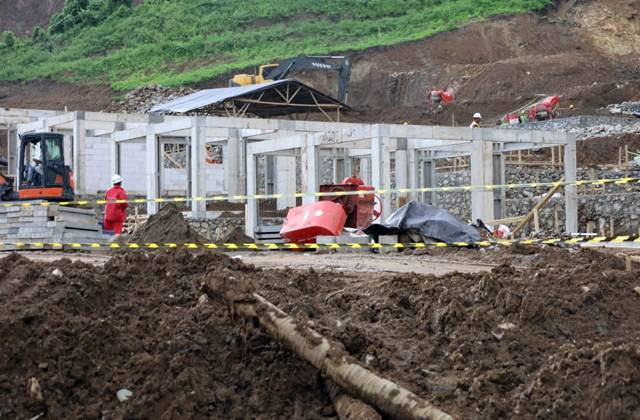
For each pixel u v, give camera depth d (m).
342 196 22.34
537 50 68.88
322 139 31.06
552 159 40.12
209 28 78.88
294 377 8.52
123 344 8.52
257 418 8.16
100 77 72.81
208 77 68.25
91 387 8.16
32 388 7.96
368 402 8.02
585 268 11.88
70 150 38.88
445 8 76.06
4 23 91.50
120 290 9.66
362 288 11.30
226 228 30.59
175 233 18.53
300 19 79.00
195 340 8.73
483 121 58.03
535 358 9.09
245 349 8.73
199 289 9.65
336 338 8.96
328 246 16.42
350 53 69.31
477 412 8.22
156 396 8.05
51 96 70.06
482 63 67.75
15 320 8.39
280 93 49.91
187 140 35.44
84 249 19.53
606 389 8.05
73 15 85.19
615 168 40.81
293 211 20.14
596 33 70.50
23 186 22.19
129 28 80.50
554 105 52.50
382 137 29.12
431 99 59.59
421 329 9.73
